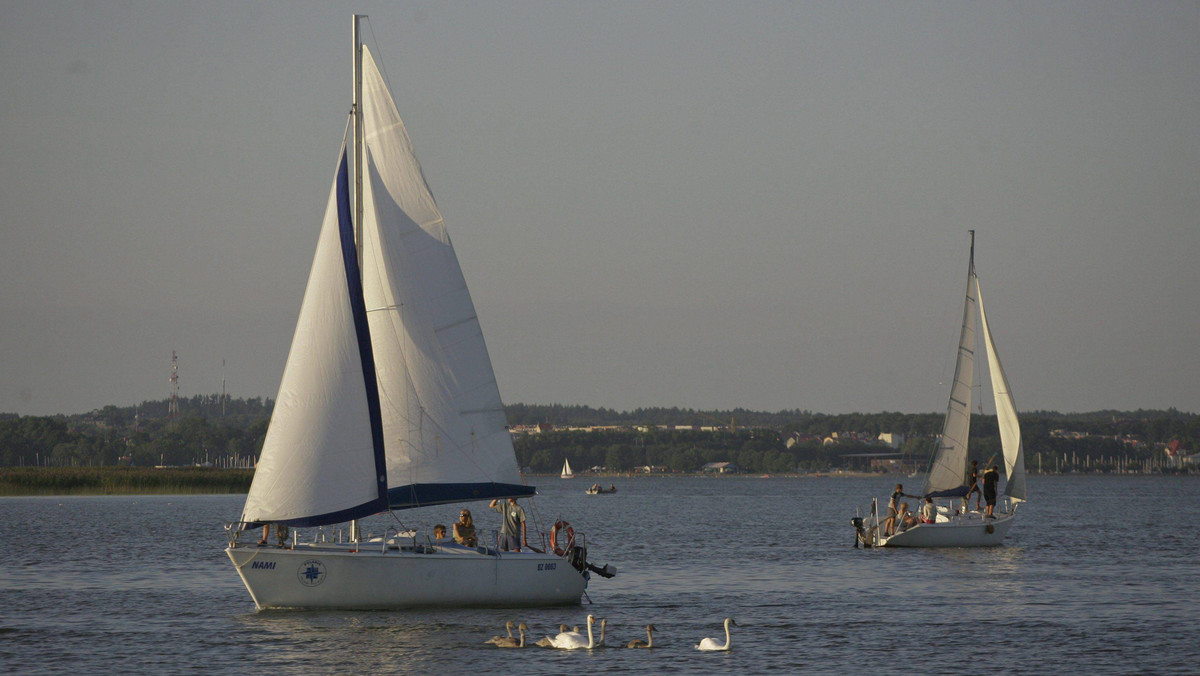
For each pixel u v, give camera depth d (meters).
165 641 122.81
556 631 128.38
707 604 153.12
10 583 175.75
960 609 148.50
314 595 131.38
